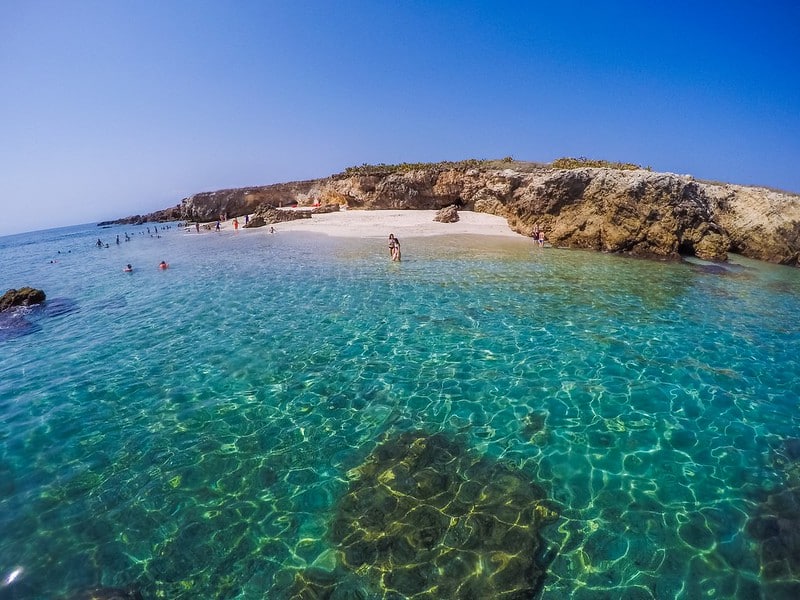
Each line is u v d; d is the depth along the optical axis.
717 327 14.19
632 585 5.32
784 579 5.38
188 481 7.33
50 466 7.78
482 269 22.50
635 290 18.56
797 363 11.55
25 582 5.42
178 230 59.84
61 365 12.26
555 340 13.07
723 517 6.40
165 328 15.08
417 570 5.50
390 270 22.66
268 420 9.15
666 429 8.64
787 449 8.03
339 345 13.00
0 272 32.56
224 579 5.46
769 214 27.97
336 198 59.22
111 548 5.97
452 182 49.59
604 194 28.95
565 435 8.46
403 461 7.73
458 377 10.88
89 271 29.67
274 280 21.56
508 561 5.63
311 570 5.55
